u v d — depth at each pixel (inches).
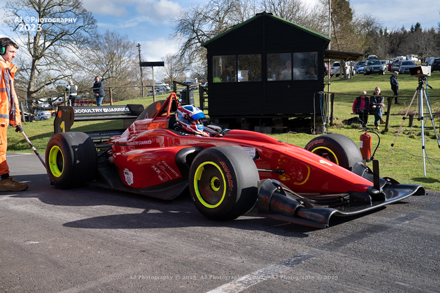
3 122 212.8
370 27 2118.6
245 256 113.3
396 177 238.7
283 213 137.8
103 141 282.7
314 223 127.6
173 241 127.8
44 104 1178.0
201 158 152.0
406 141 413.1
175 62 1369.3
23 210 174.2
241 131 183.0
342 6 1434.5
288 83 544.4
